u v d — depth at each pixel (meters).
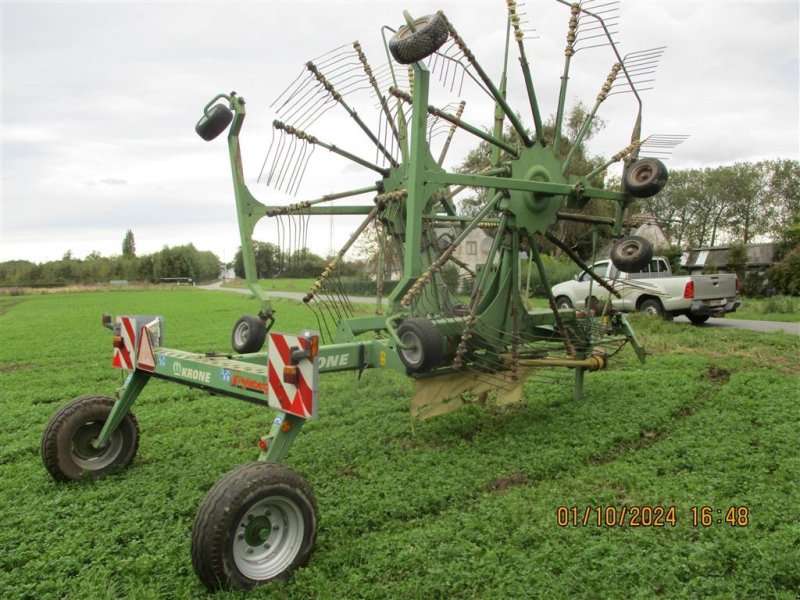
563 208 7.12
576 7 6.68
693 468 5.19
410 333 5.43
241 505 3.39
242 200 6.21
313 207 6.64
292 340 3.71
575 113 28.11
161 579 3.55
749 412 6.82
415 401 6.07
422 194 5.48
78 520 4.35
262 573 3.51
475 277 7.03
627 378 8.99
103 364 12.10
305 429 6.71
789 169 61.16
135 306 33.06
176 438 6.48
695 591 3.28
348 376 9.70
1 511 4.59
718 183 62.31
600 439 5.99
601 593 3.27
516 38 6.21
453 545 3.81
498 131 7.33
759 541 3.73
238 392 4.23
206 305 32.19
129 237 110.19
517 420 6.80
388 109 7.20
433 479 5.01
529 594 3.29
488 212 6.47
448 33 5.38
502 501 4.51
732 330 13.88
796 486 4.62
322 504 4.54
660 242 32.41
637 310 16.16
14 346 15.10
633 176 6.75
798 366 9.64
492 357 6.64
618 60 6.96
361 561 3.73
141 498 4.75
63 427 5.04
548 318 7.36
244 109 6.10
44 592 3.46
